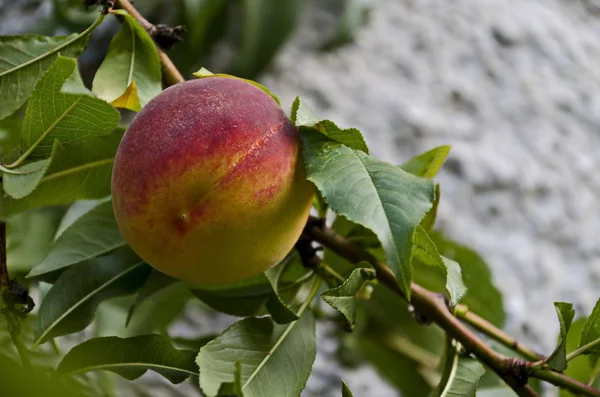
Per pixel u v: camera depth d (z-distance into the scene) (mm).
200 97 589
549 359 638
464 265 779
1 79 643
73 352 610
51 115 603
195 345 755
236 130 582
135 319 765
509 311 1239
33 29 1061
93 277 662
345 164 585
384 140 1312
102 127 609
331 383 1152
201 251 583
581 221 1355
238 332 616
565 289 1301
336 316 848
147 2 1220
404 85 1368
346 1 1337
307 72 1327
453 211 1289
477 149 1344
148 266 668
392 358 852
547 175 1358
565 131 1409
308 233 651
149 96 649
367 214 569
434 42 1417
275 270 660
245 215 581
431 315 651
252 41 1221
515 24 1479
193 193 576
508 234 1303
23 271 777
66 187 638
